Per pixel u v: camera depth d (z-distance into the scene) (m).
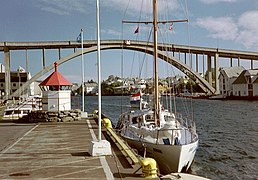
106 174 9.23
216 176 17.50
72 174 9.31
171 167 15.84
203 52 120.00
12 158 11.70
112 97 164.00
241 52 127.12
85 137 16.84
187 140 16.73
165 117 20.64
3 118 30.12
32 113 25.98
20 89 89.81
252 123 44.41
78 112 26.64
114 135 15.98
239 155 22.83
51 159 11.41
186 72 107.38
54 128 21.23
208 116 57.00
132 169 9.77
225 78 127.81
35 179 8.86
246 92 116.31
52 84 25.66
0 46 91.00
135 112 21.72
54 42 91.56
